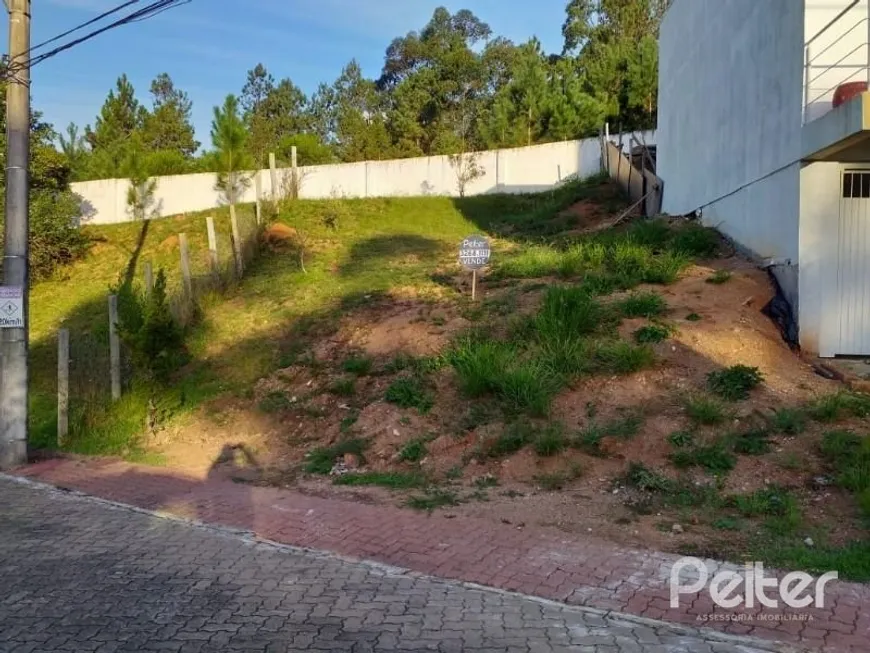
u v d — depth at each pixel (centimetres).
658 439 683
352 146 3981
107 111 4459
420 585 472
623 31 3966
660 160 1720
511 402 773
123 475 791
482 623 414
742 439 669
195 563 521
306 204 2189
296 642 395
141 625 421
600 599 445
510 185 2477
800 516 552
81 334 1405
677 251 1186
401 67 5644
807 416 703
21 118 895
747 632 401
